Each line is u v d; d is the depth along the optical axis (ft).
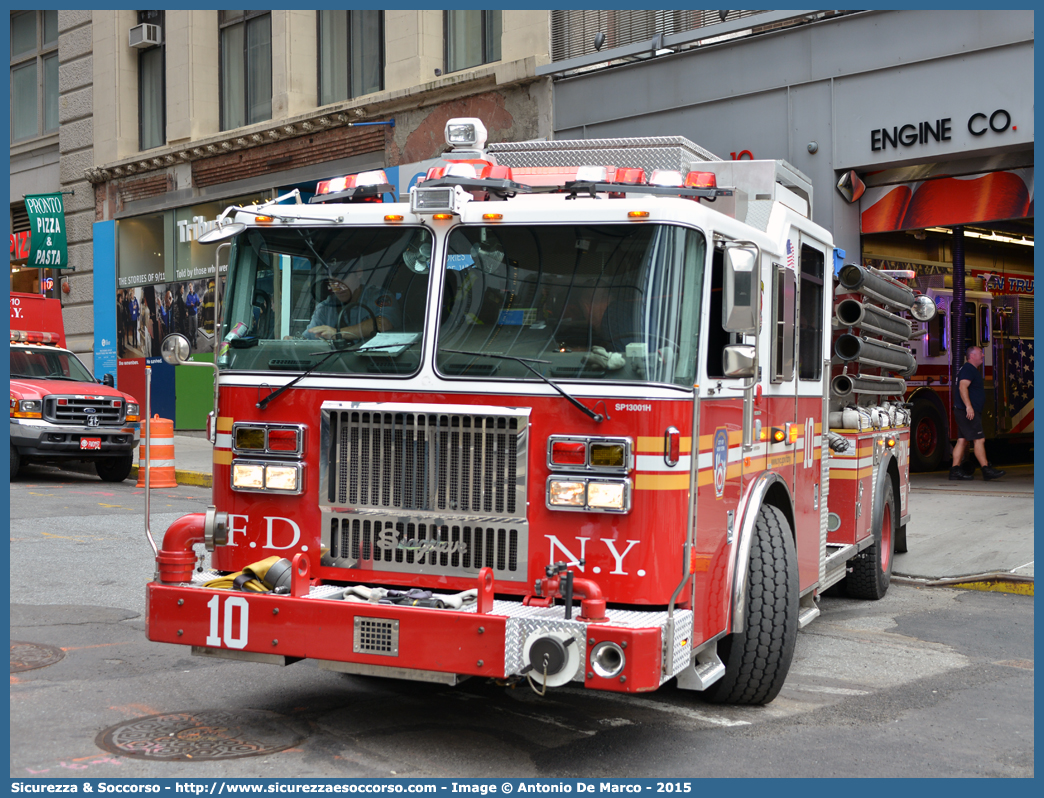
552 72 52.60
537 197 17.51
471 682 20.35
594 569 15.47
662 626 14.55
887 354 28.76
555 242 16.22
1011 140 38.96
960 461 49.06
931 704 19.31
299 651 15.75
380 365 16.79
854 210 44.62
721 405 17.20
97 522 38.86
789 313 21.06
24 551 32.65
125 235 79.36
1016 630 25.38
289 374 17.33
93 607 25.53
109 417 54.13
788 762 16.08
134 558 31.78
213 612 16.30
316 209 17.65
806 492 22.56
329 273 17.49
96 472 60.29
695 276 16.01
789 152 45.06
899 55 41.60
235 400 17.72
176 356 18.48
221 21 73.87
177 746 16.08
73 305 83.51
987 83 39.45
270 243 18.03
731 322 15.49
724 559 17.47
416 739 16.76
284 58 66.80
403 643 15.14
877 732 17.65
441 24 60.18
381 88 63.31
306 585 16.12
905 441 32.09
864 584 28.55
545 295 16.14
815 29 43.96
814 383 23.18
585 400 15.52
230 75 73.41
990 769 15.94
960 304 49.88
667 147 20.88
